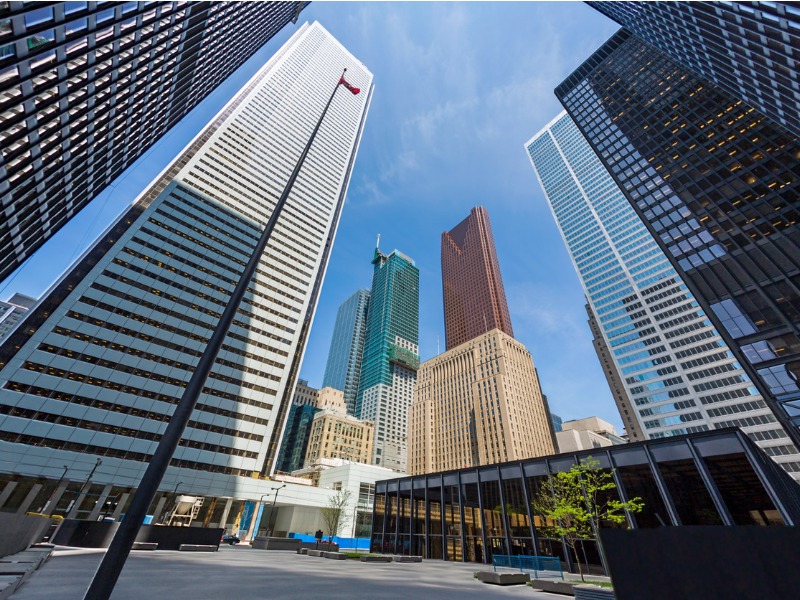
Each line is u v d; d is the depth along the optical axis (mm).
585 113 95812
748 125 59031
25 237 32562
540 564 25141
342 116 146875
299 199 110938
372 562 29484
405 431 198500
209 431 69500
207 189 92125
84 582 10398
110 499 56562
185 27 37438
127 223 76438
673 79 75562
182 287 77625
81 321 63750
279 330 89062
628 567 4836
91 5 23469
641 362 109562
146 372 66750
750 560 4242
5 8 18266
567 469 32656
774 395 42875
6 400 53062
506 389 134000
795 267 44750
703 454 26406
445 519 40969
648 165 71062
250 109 115000
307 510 78938
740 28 37781
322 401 182125
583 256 145750
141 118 39844
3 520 12859
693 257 55625
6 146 23406
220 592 10289
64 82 25047
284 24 78250
